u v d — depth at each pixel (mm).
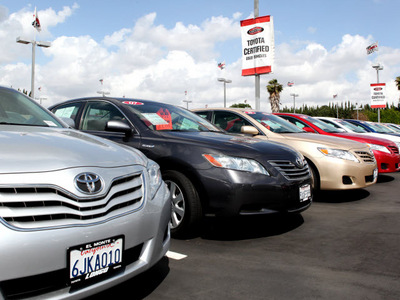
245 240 3717
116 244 2023
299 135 6133
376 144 7836
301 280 2736
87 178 1965
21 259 1664
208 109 7078
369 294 2508
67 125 3287
